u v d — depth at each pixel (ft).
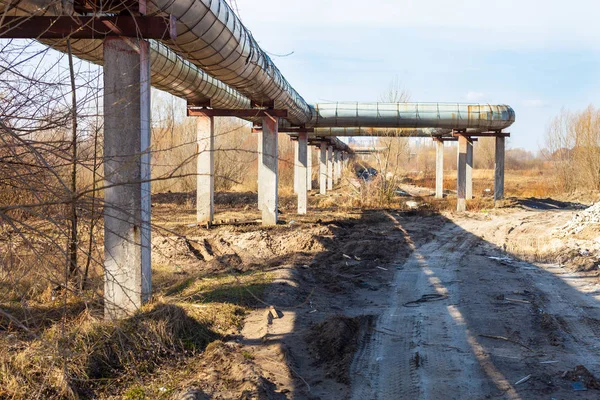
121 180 21.83
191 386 17.17
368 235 53.62
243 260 38.83
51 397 15.44
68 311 21.45
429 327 25.44
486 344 23.09
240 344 21.54
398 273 37.88
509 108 70.59
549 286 33.99
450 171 256.11
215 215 64.80
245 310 26.09
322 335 23.02
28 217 16.17
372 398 17.78
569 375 19.51
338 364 20.56
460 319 26.73
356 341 23.11
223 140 101.04
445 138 105.81
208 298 26.50
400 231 58.08
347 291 32.48
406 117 68.33
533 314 27.58
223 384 17.54
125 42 21.68
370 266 39.58
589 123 127.13
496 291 32.53
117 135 21.93
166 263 35.86
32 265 14.76
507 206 86.84
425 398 17.79
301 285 31.78
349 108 67.92
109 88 21.84
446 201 95.14
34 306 21.83
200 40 26.25
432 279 35.99
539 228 62.03
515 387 18.61
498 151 87.25
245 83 37.55
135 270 22.20
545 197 117.19
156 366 18.75
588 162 127.44
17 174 13.37
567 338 23.85
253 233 46.37
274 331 23.59
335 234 51.62
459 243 51.29
